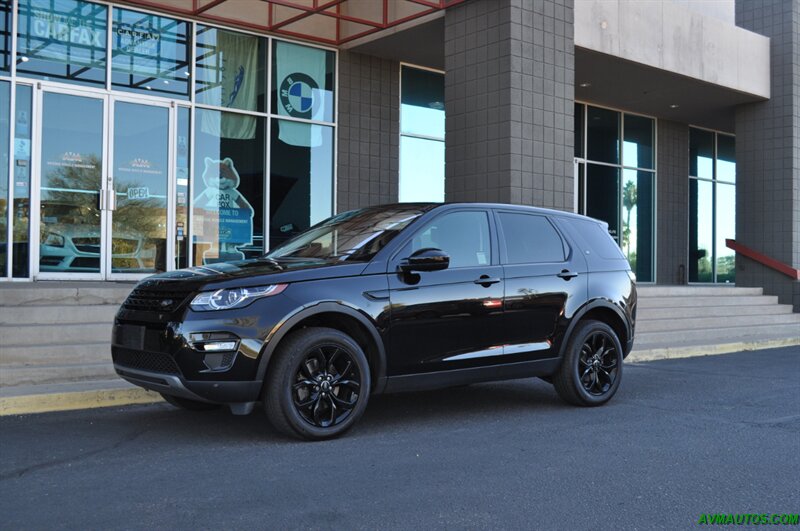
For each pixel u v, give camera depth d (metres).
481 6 11.57
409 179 14.51
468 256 6.28
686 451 5.30
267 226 12.98
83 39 11.35
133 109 11.78
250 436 5.57
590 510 4.05
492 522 3.84
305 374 5.38
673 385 8.37
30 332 7.80
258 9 12.73
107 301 8.97
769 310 15.36
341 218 6.88
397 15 12.66
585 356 6.93
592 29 12.89
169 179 12.07
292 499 4.14
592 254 7.16
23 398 6.30
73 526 3.70
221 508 3.98
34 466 4.75
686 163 19.61
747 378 8.94
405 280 5.81
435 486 4.42
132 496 4.17
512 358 6.36
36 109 10.96
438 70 14.91
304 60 13.40
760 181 16.86
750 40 16.20
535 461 5.00
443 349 5.96
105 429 5.77
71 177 11.23
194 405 6.37
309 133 13.45
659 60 14.17
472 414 6.54
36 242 10.91
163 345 5.18
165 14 12.02
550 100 11.71
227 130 12.67
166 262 12.03
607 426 6.11
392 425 6.06
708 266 20.38
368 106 13.98
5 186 10.73
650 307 13.47
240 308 5.16
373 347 5.66
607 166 17.92
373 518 3.87
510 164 11.18
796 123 16.44
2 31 10.72
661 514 4.00
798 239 16.42
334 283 5.51
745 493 4.37
